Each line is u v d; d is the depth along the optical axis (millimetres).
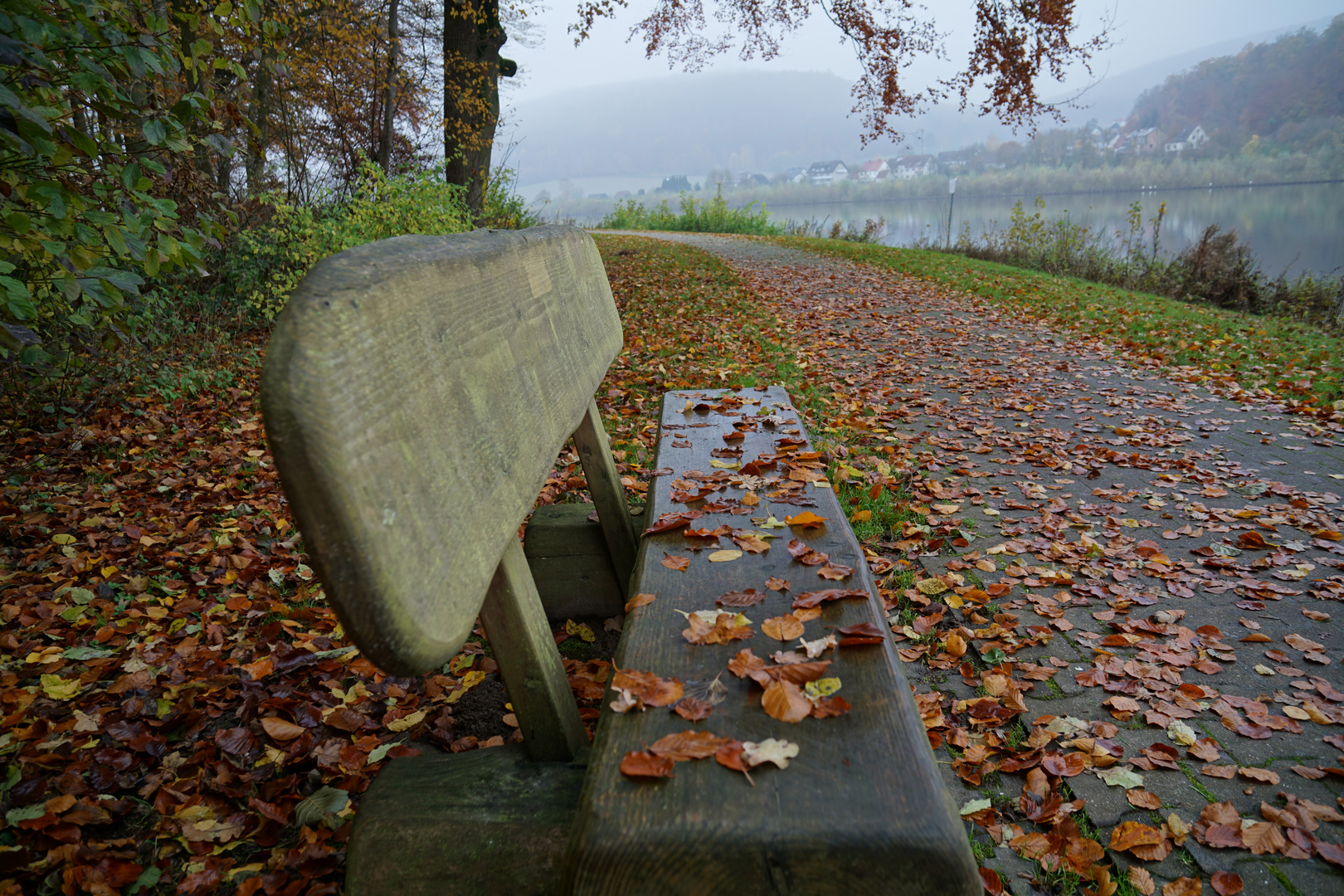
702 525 1797
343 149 11758
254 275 7434
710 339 8070
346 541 652
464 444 951
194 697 2129
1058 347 7824
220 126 3275
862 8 15977
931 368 6871
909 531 3268
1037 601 2707
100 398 5082
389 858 1062
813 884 823
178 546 3201
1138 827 1645
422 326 898
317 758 1859
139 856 1597
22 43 2250
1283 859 1596
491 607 1158
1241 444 4617
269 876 1498
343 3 11531
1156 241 15391
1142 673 2271
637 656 1219
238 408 5457
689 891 825
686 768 925
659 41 19047
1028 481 3996
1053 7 14195
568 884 833
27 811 1667
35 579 2877
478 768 1174
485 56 14531
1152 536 3332
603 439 2254
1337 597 2738
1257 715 2066
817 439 4539
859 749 958
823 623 1305
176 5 3453
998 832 1681
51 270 3312
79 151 2580
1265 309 12539
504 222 15680
